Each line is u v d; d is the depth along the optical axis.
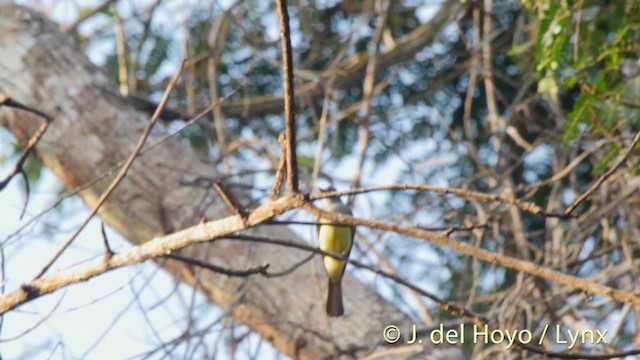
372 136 12.62
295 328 10.71
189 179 11.59
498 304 11.72
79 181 11.72
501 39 14.31
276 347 10.88
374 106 14.52
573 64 9.38
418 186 6.39
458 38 14.45
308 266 11.08
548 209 11.70
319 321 10.71
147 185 11.55
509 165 13.51
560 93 13.67
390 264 11.35
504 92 14.26
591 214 11.23
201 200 11.03
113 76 14.59
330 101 13.41
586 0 9.38
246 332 10.14
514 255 13.17
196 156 11.94
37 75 12.09
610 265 10.89
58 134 11.84
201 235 6.95
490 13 12.81
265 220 6.66
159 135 11.96
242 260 10.98
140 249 7.12
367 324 10.64
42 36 12.40
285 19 6.13
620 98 9.10
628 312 10.57
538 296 11.16
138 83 14.47
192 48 13.26
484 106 14.46
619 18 9.20
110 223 11.62
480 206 11.27
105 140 11.77
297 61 14.10
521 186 11.32
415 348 9.09
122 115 12.04
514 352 10.55
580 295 10.92
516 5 14.20
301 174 11.52
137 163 11.65
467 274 12.18
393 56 14.15
